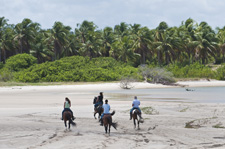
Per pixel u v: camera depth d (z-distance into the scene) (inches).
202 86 2331.4
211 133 508.1
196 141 437.1
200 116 734.5
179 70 3024.1
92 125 624.7
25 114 790.5
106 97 1379.2
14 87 2082.9
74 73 2581.2
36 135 494.3
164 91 1798.7
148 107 898.1
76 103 1098.7
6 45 3403.1
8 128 569.6
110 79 2564.0
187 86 2329.0
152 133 515.5
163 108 906.1
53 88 2050.9
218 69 2915.8
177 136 482.0
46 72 2603.3
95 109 695.7
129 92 1734.7
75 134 511.2
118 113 804.6
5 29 3442.4
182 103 1062.4
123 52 3339.1
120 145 409.7
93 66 2827.3
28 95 1546.5
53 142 435.8
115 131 548.7
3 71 2628.0
